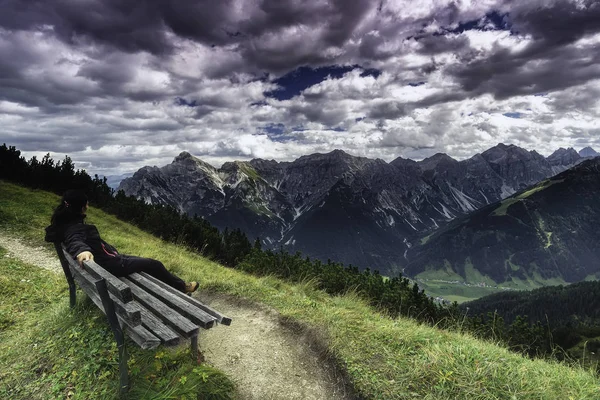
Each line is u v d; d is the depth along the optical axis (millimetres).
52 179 27406
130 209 27672
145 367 4332
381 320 7215
